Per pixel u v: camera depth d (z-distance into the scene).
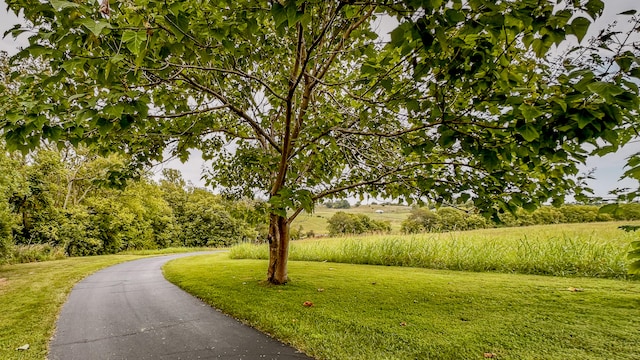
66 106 2.68
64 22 2.04
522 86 2.64
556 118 2.37
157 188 34.16
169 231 39.66
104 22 1.90
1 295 6.75
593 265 6.84
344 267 9.73
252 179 7.76
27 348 3.68
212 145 7.31
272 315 4.53
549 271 7.29
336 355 3.21
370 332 3.77
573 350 3.06
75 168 24.27
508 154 3.04
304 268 9.50
